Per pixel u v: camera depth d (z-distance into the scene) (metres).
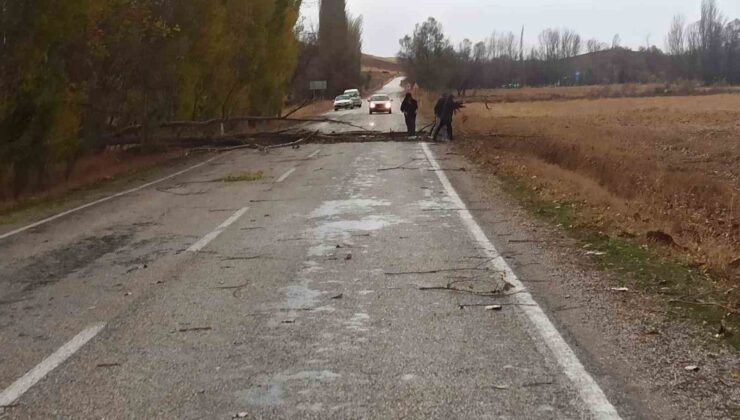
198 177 18.25
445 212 11.58
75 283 7.79
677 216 13.32
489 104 68.06
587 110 55.75
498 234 9.71
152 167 21.41
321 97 86.56
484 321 6.01
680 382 4.67
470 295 6.81
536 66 127.94
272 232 10.31
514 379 4.77
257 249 9.19
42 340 5.88
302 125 41.97
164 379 4.94
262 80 37.25
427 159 20.25
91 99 20.86
